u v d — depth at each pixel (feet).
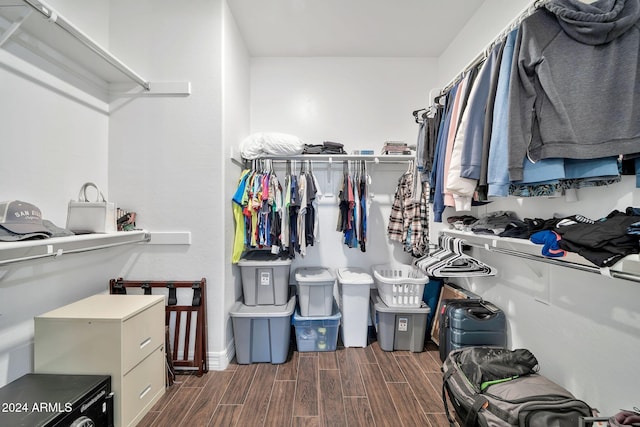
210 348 6.40
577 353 4.30
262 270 7.06
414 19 7.36
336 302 8.62
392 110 9.11
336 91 9.06
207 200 6.40
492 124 4.01
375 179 8.98
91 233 5.01
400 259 9.02
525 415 3.41
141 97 6.37
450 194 4.99
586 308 4.15
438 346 7.32
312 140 9.02
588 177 3.37
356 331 7.45
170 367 5.83
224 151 6.49
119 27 6.38
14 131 4.31
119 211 6.16
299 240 7.38
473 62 5.07
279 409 5.07
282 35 7.96
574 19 3.17
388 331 7.20
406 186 8.12
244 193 7.02
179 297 6.38
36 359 4.20
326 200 8.90
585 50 3.22
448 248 6.57
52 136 4.95
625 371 3.62
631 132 2.94
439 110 6.12
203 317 6.21
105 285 6.06
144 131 6.38
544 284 4.94
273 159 7.99
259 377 6.07
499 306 6.23
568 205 4.49
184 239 6.37
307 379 6.00
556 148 3.29
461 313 5.95
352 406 5.16
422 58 9.10
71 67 5.33
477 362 4.40
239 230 7.07
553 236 3.46
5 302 4.06
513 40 3.86
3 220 3.59
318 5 6.81
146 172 6.39
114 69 5.74
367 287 7.39
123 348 4.21
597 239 2.92
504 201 6.21
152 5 6.36
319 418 4.85
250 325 6.58
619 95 3.02
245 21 7.34
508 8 5.92
